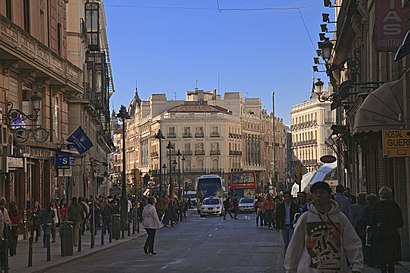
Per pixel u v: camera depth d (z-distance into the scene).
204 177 86.12
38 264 22.56
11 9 34.00
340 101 36.78
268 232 41.44
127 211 43.19
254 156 174.25
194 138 155.12
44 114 39.91
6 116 31.86
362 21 32.03
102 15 77.88
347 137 42.22
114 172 157.38
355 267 8.02
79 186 51.09
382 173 27.12
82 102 50.47
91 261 24.52
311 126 137.38
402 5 19.88
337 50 43.53
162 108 166.00
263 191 133.00
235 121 161.75
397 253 15.84
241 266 21.50
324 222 8.15
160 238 37.47
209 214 73.88
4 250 18.86
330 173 52.19
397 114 21.72
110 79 102.38
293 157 148.62
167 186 131.75
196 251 27.75
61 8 45.28
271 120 189.88
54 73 39.12
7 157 31.30
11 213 26.59
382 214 15.76
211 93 170.88
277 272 19.77
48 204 31.14
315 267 8.04
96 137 66.88
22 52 32.41
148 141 167.88
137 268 21.41
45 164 40.12
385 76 25.33
